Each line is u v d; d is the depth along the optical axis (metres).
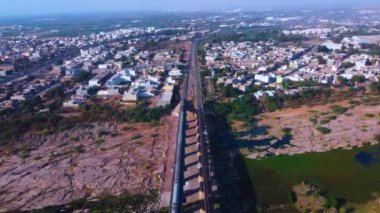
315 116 190.00
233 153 152.62
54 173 140.75
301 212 110.75
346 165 140.38
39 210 115.69
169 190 124.19
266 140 163.62
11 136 172.50
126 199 120.38
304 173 135.00
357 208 111.06
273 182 129.38
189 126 177.12
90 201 120.94
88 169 142.75
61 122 189.38
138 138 170.75
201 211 107.50
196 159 140.88
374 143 158.25
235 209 113.75
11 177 138.75
